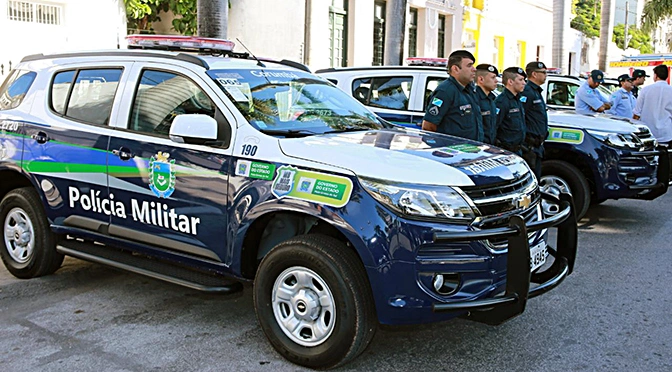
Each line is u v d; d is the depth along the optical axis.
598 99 9.86
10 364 4.05
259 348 4.31
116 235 4.89
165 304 5.14
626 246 7.12
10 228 5.70
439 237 3.62
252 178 4.14
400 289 3.67
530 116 7.31
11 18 10.27
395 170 3.78
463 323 4.78
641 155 7.69
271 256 4.07
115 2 11.80
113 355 4.19
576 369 4.05
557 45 19.27
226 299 5.27
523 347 4.38
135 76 4.93
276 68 5.14
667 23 42.75
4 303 5.11
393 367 4.05
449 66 6.29
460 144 4.57
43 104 5.37
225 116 4.39
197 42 5.52
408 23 17.27
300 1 13.93
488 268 3.80
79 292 5.39
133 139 4.73
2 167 5.52
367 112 5.34
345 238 4.05
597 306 5.18
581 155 7.74
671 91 9.88
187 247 4.50
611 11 22.36
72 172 5.06
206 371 3.97
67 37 11.02
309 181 3.92
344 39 15.68
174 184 4.48
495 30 21.36
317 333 3.93
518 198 4.07
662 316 4.97
